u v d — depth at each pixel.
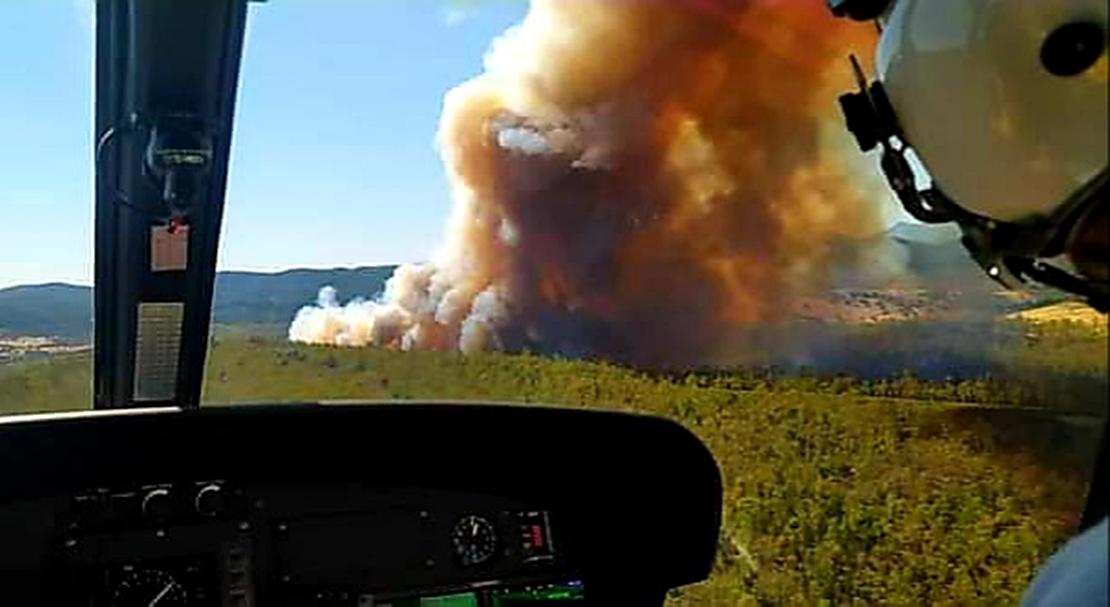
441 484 1.23
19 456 1.05
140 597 1.09
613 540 1.29
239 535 1.14
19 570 1.06
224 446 1.13
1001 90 0.55
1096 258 0.52
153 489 1.11
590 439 1.26
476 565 1.23
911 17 0.59
